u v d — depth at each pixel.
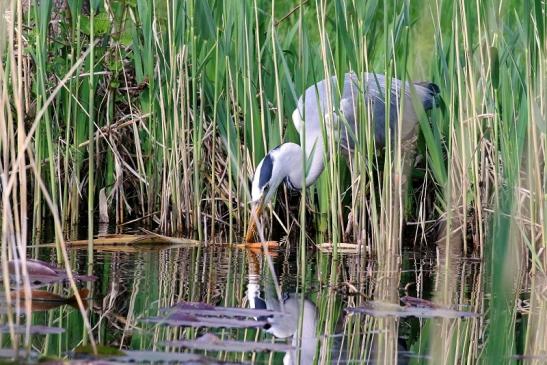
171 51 11.24
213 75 12.21
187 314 6.83
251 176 11.81
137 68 12.20
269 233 12.05
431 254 11.15
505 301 8.38
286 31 14.71
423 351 6.57
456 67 10.66
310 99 11.98
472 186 11.32
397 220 10.14
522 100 9.73
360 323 7.40
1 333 6.36
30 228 11.73
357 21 9.79
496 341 7.09
